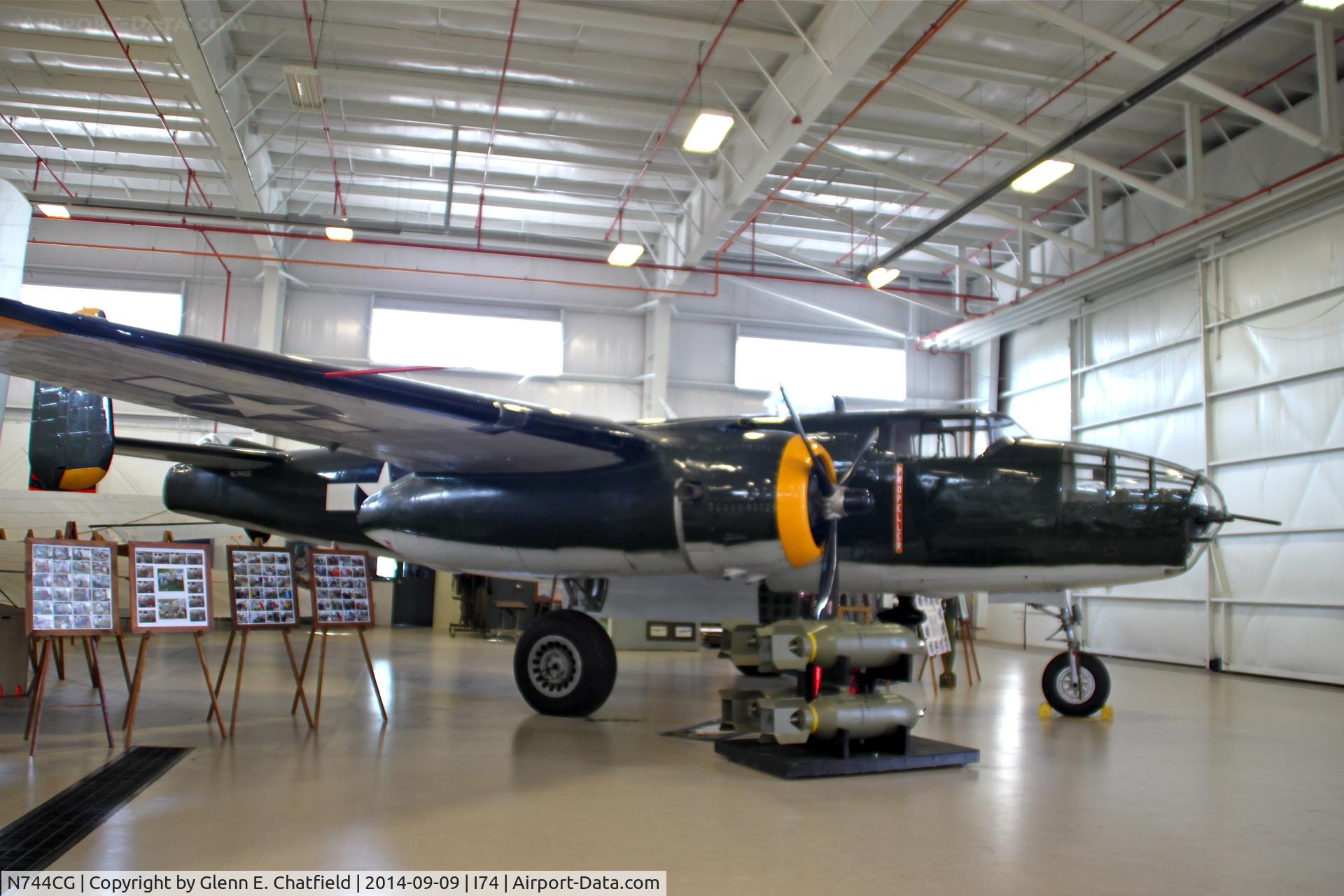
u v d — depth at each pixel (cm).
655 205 1659
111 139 1477
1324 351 1177
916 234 1603
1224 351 1330
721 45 1139
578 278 1859
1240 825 379
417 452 621
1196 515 640
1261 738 622
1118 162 1462
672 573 602
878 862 318
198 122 1393
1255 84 1234
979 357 1964
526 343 1828
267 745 503
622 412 1842
